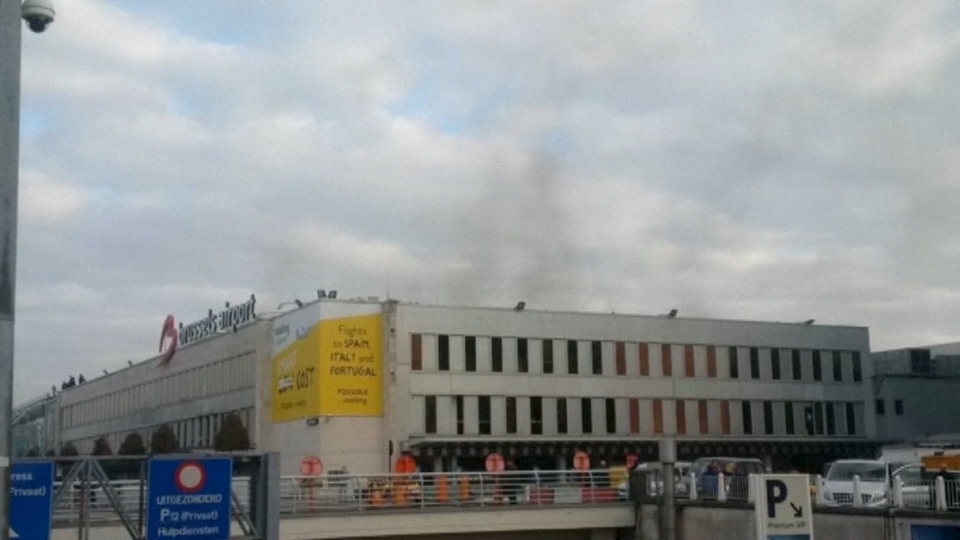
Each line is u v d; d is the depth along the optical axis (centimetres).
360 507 3728
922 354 8675
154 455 2022
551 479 6278
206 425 8181
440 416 6731
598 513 4028
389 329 6675
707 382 7631
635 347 7444
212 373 8162
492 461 4319
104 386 11112
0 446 927
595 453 7100
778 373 7900
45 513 1891
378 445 6562
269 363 7294
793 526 2477
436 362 6781
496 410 6906
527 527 3922
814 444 7850
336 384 6500
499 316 7025
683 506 3750
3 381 935
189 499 1944
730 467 4225
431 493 3972
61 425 12875
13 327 950
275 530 2073
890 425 8312
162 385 9262
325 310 6556
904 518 2894
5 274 948
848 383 8156
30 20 1016
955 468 3238
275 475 2089
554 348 7175
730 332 7788
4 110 963
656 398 7438
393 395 6600
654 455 7300
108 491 1989
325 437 6431
